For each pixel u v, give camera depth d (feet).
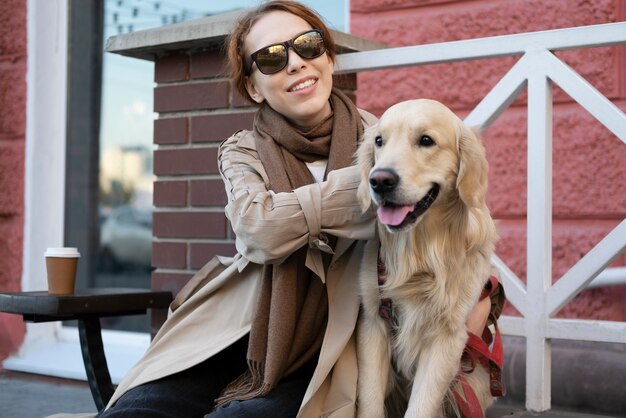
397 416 7.96
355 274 7.32
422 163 6.72
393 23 12.87
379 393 7.08
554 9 11.73
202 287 8.28
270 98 7.65
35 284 14.38
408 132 6.76
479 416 7.15
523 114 12.09
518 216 12.20
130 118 14.92
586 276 8.15
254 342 7.23
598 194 11.64
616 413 9.21
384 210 6.60
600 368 9.39
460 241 6.97
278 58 7.52
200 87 9.73
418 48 8.82
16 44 14.67
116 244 14.89
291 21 7.73
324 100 7.66
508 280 8.62
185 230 9.77
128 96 14.96
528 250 8.50
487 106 8.68
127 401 7.27
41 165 14.55
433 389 6.94
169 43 9.54
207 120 9.66
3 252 14.65
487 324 7.80
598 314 11.62
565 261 11.84
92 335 8.57
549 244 8.52
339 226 7.00
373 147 7.01
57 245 14.64
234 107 9.48
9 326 13.79
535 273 8.45
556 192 11.95
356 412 7.14
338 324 7.11
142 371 7.68
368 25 13.07
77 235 15.08
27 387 12.26
